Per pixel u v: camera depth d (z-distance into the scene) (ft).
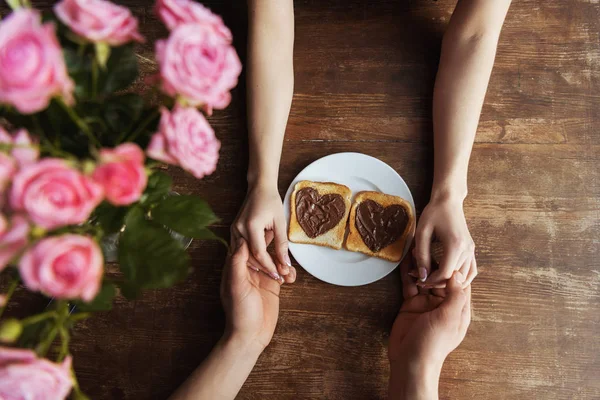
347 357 3.03
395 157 3.17
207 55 1.54
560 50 3.25
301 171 3.08
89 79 1.77
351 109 3.20
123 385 2.97
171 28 1.57
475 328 3.05
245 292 2.76
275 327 3.05
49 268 1.33
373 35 3.25
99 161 1.46
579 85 3.23
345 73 3.22
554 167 3.17
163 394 2.97
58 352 2.98
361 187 3.10
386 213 3.04
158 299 3.03
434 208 2.97
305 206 3.05
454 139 3.00
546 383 3.01
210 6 3.23
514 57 3.25
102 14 1.44
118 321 3.01
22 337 1.80
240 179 3.12
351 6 3.27
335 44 3.24
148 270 1.77
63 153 1.65
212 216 1.94
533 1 3.28
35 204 1.27
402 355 2.83
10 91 1.28
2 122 1.76
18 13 1.31
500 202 3.14
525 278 3.09
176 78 1.48
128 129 1.90
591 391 3.00
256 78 2.96
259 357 3.03
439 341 2.77
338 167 3.09
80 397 1.61
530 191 3.15
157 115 1.89
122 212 1.89
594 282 3.08
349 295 3.06
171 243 1.78
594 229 3.12
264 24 2.96
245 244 2.82
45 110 1.74
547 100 3.22
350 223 3.04
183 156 1.56
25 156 1.42
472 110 3.00
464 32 3.03
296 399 3.01
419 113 3.20
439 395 3.01
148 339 3.01
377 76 3.22
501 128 3.20
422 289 3.01
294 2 3.27
